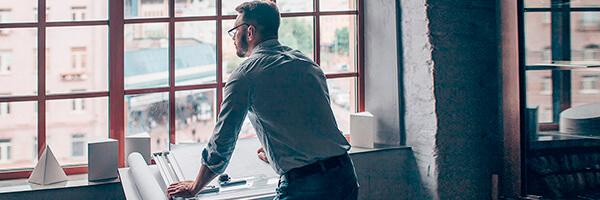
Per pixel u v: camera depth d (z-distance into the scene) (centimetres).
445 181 261
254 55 181
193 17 260
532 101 248
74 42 243
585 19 242
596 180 244
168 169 209
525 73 246
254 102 173
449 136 261
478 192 268
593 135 242
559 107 247
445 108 259
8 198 208
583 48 243
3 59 233
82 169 245
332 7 285
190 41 260
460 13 261
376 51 284
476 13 263
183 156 223
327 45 285
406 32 270
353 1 288
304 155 173
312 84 180
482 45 265
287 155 173
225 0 265
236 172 203
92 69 246
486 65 266
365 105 289
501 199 262
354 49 289
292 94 175
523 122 247
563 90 246
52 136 242
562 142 248
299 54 187
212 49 265
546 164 249
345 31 288
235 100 171
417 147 269
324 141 176
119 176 218
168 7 255
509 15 250
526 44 245
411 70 269
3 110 234
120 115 249
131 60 251
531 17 245
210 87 265
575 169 246
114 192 222
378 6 281
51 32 239
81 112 246
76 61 244
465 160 264
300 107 175
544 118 248
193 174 201
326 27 285
